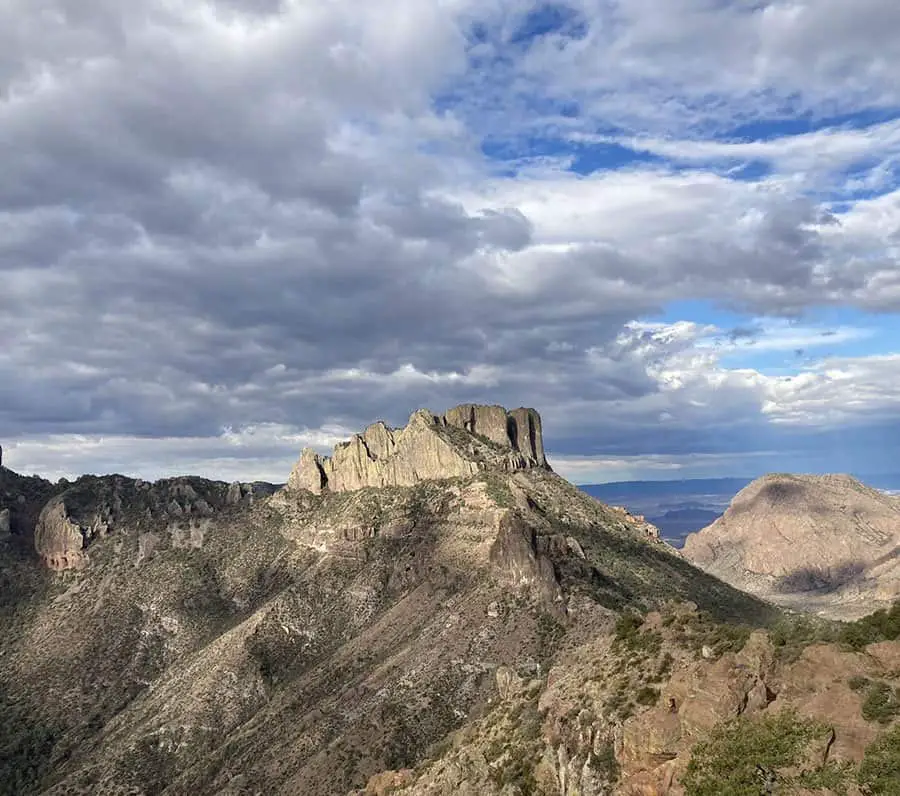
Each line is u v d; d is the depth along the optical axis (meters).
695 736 41.88
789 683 42.56
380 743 119.69
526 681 76.62
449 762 66.81
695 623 58.56
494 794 54.41
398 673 141.00
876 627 45.59
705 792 37.84
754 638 47.69
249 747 147.25
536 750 55.94
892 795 32.72
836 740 37.28
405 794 67.81
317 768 120.12
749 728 40.03
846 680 40.62
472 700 124.88
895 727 36.00
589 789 46.19
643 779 42.31
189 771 153.25
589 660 64.56
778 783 36.25
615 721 49.91
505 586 151.62
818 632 48.38
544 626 136.50
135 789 156.38
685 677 46.09
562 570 155.38
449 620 150.38
